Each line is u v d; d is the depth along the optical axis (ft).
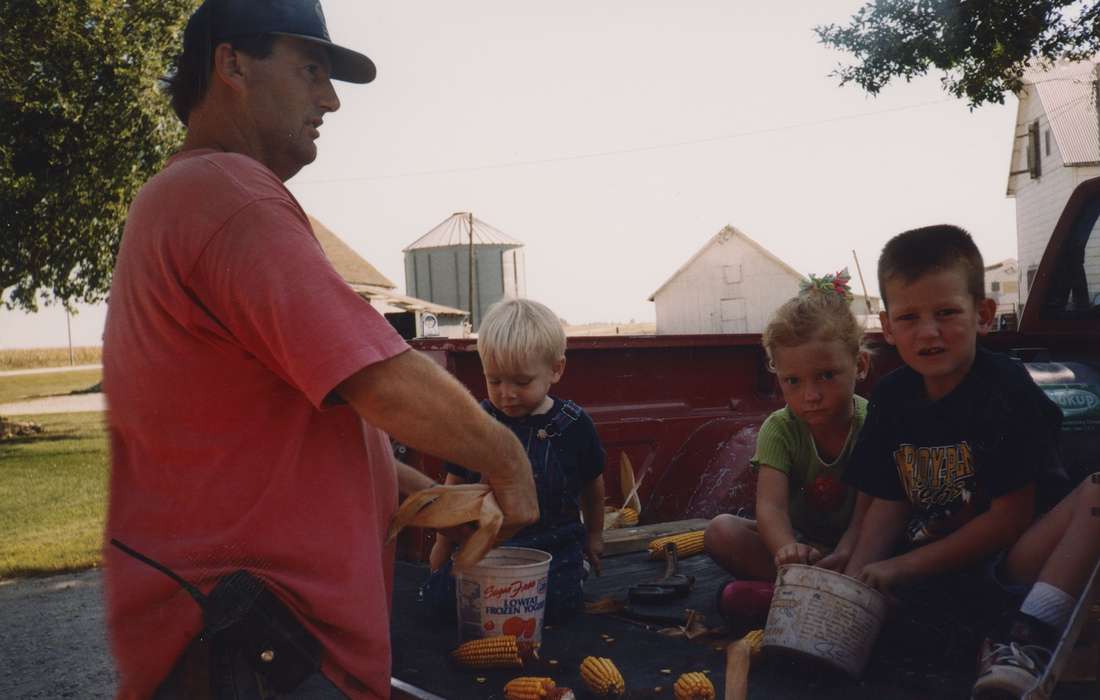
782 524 7.97
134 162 51.78
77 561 22.35
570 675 6.28
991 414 6.92
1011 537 6.84
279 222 4.55
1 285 51.98
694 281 140.97
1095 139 83.10
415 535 9.70
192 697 4.53
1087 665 5.75
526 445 8.46
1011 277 152.46
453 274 162.71
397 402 4.47
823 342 7.84
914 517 7.53
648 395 11.09
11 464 43.55
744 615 7.22
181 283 4.50
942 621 6.77
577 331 172.86
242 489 4.59
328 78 5.57
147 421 4.63
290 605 4.55
